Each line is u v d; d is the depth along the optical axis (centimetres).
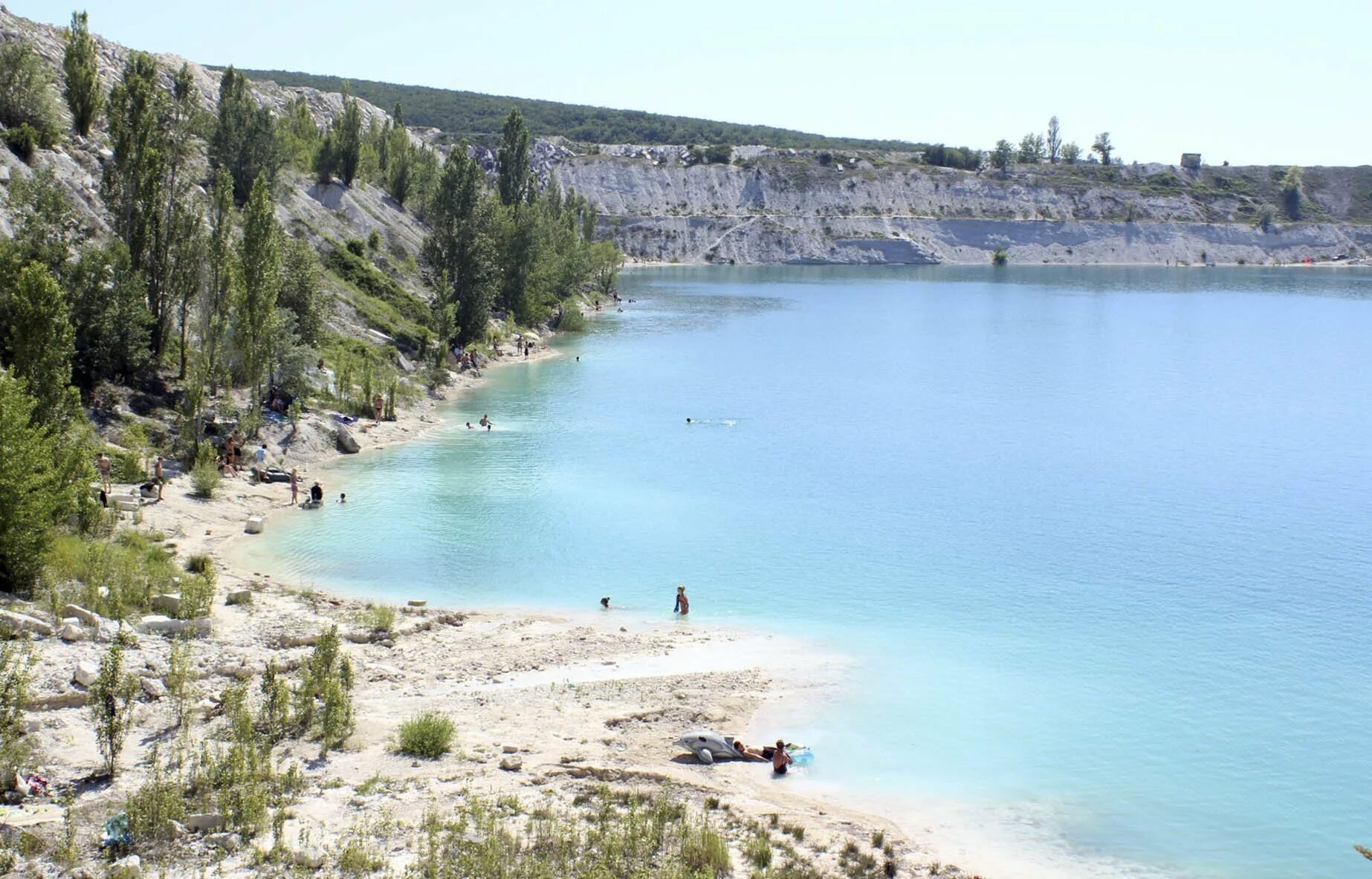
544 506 6356
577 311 15288
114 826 2517
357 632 4244
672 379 11050
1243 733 3800
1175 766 3566
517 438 8144
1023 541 5962
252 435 6956
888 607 4925
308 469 6975
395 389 8481
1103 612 4919
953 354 13475
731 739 3503
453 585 5050
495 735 3431
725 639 4491
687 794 3150
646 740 3519
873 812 3198
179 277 7181
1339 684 4206
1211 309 19462
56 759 2861
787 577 5297
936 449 8156
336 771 3055
